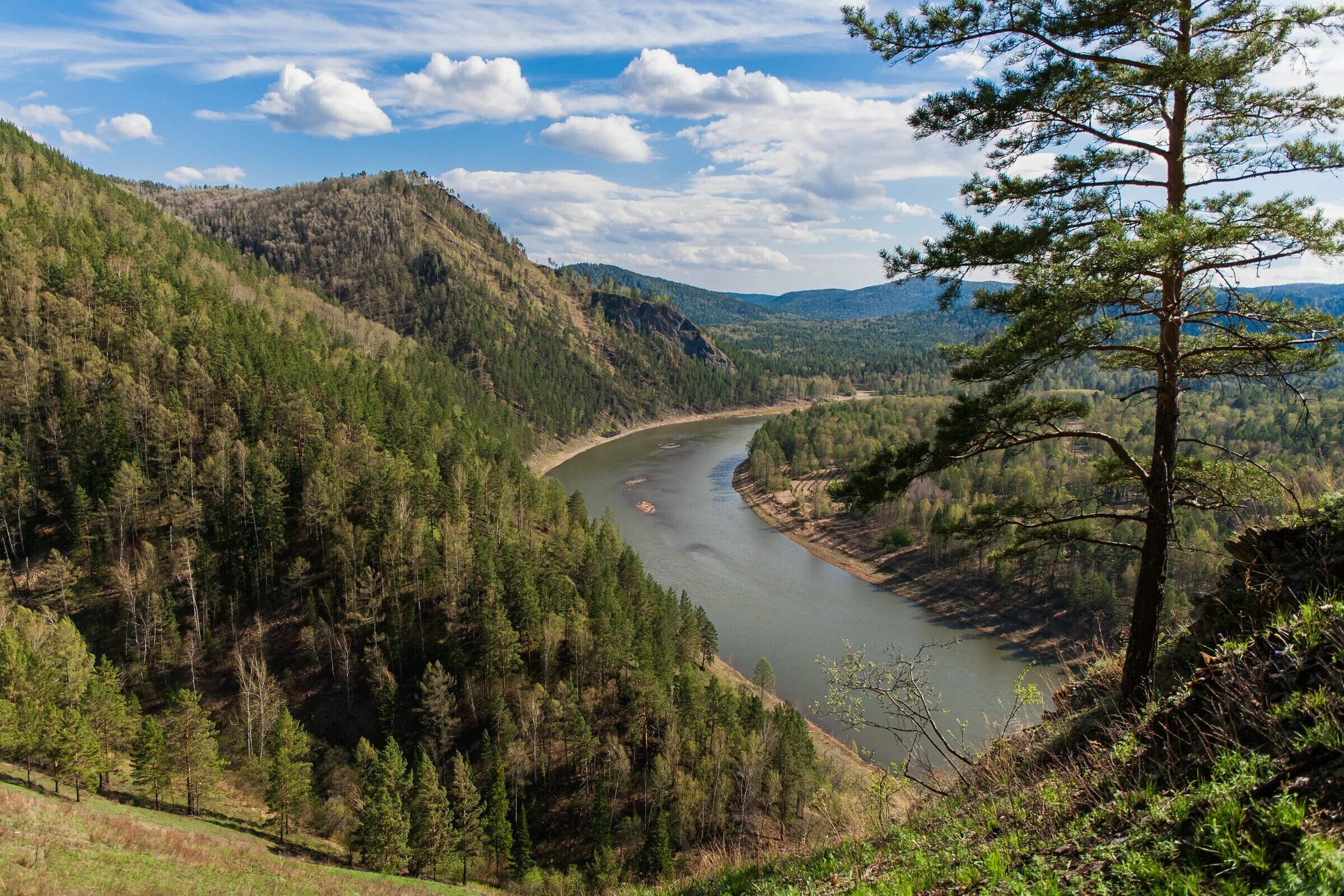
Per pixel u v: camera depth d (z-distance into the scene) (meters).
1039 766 12.06
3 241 97.50
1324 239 11.38
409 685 62.34
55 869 23.95
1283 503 13.09
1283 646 8.29
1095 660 16.33
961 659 69.12
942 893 7.94
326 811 50.88
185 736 47.28
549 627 60.78
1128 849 6.97
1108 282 12.05
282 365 93.25
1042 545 15.37
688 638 66.31
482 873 46.44
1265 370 13.39
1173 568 64.81
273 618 68.06
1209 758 7.53
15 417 79.19
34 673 47.22
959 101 14.27
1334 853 5.32
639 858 46.69
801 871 10.99
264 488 68.81
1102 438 14.41
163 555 70.06
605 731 57.41
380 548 67.81
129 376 80.62
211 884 27.20
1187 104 13.53
